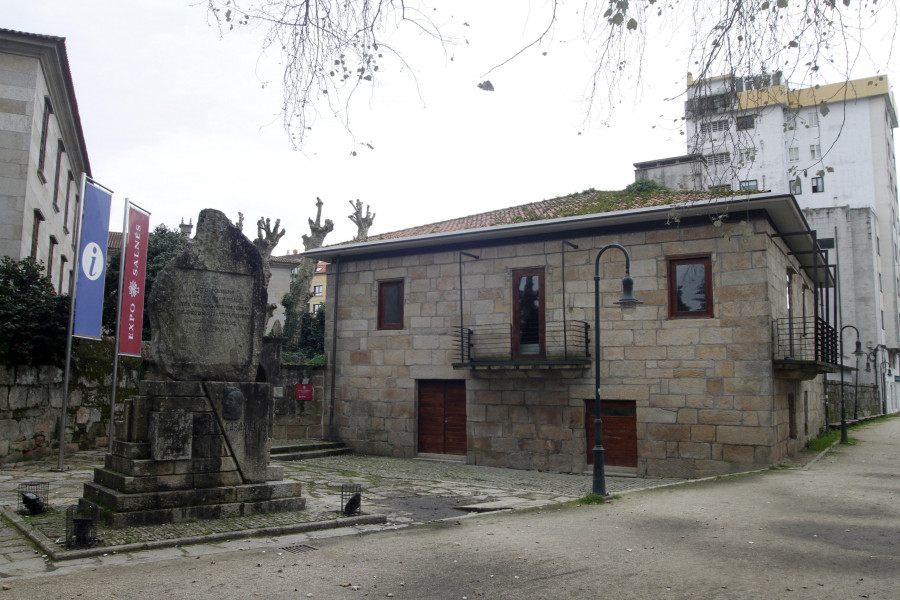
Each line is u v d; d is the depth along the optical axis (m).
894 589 5.89
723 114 6.51
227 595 5.62
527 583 6.09
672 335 15.19
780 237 16.16
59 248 24.42
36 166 19.44
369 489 12.21
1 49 18.55
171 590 5.72
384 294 19.66
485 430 17.25
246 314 9.38
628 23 5.66
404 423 18.61
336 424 19.75
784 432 15.56
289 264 45.66
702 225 15.11
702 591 5.86
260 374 19.34
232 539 7.64
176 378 8.56
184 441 8.33
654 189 19.52
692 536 8.13
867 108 45.47
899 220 52.28
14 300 13.69
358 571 6.43
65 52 19.50
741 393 14.38
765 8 5.70
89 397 15.90
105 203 13.55
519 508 10.19
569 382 16.27
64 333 13.96
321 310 32.12
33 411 13.87
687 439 14.81
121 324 13.94
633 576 6.34
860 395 37.25
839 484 12.16
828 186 45.94
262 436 9.12
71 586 5.76
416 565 6.69
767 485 12.09
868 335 42.53
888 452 17.89
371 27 5.67
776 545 7.63
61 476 11.94
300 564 6.65
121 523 7.70
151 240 27.19
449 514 9.81
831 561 6.89
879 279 44.69
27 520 8.11
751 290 14.47
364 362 19.52
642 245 15.72
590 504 10.48
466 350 17.70
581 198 20.00
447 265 18.44
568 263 16.61
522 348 17.14
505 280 17.47
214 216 9.27
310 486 12.28
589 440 16.06
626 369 15.62
